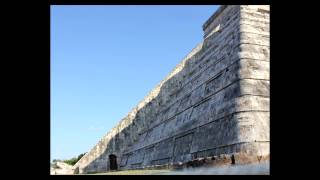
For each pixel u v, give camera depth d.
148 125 35.72
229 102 18.77
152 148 30.33
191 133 23.09
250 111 16.98
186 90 28.16
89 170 36.78
